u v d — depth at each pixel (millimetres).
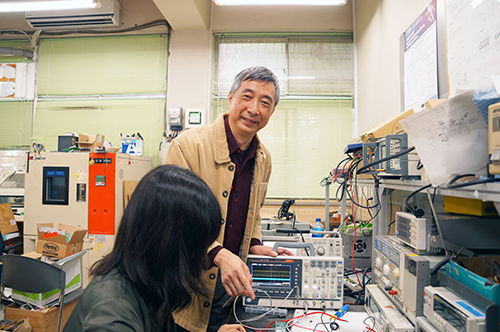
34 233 2725
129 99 3945
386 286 1074
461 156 686
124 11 3959
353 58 3770
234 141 1236
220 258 936
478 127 656
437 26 1675
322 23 3779
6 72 4086
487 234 933
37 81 4051
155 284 530
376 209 1455
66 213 2668
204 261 590
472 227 934
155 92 3918
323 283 1202
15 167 3998
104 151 2623
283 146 3795
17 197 3402
